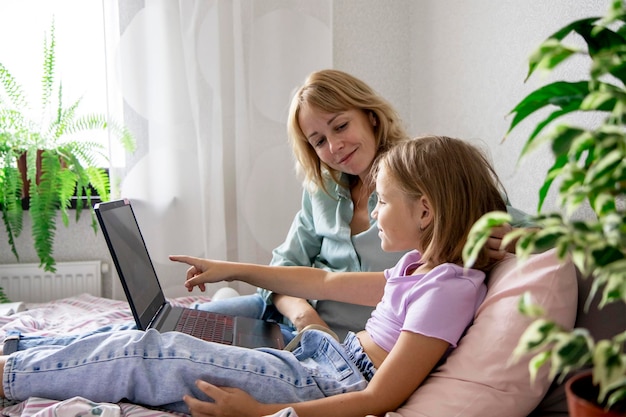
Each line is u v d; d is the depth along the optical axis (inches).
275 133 89.9
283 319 67.8
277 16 89.2
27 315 67.7
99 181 90.2
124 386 39.6
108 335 42.0
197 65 87.0
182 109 88.1
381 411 37.7
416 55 94.8
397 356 38.5
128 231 59.1
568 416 36.0
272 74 89.5
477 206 42.6
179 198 88.9
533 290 37.3
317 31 89.7
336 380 42.1
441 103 86.8
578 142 17.2
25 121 91.0
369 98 62.8
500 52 69.4
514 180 66.7
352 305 61.4
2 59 95.3
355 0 95.8
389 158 45.0
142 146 87.7
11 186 85.1
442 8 85.1
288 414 34.4
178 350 40.4
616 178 17.5
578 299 38.5
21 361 40.8
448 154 43.4
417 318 39.0
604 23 18.3
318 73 64.2
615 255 17.9
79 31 96.7
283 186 90.2
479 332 37.5
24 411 38.4
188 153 88.6
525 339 17.8
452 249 42.4
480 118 75.0
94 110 97.9
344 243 63.8
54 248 92.1
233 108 90.7
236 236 92.5
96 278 90.7
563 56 18.6
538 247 18.3
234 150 91.3
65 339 49.1
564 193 18.8
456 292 40.0
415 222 43.5
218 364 40.0
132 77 86.4
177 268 89.0
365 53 96.6
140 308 51.7
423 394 37.5
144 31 86.5
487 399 35.4
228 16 89.5
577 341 16.8
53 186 85.6
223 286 88.4
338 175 66.1
